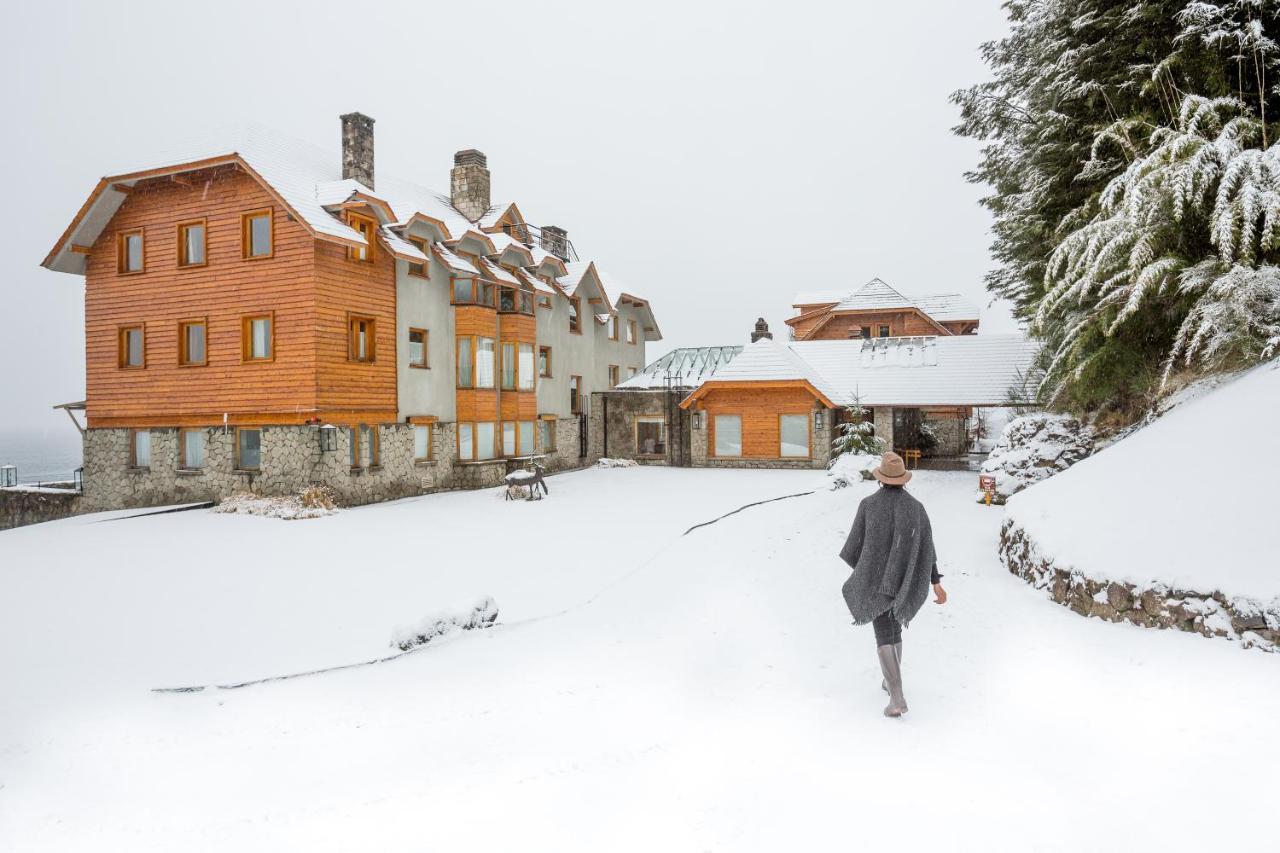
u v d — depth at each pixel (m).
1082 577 6.94
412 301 21.81
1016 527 9.02
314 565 11.21
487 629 7.75
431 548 12.53
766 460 28.20
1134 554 6.62
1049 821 3.54
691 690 5.75
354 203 19.20
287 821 3.95
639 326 40.19
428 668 6.55
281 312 18.53
